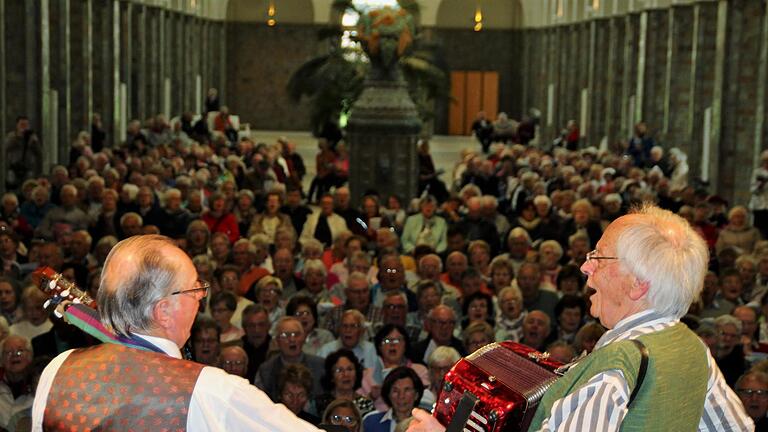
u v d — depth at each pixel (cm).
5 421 695
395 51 1841
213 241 1116
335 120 2988
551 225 1357
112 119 2567
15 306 891
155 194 1409
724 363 795
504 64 4159
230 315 870
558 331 901
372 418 702
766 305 916
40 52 1920
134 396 269
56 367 279
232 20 4169
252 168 2086
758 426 667
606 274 293
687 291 287
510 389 282
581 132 3256
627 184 1728
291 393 673
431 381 718
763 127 1950
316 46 4188
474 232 1355
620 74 2967
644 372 272
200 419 268
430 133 3984
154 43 3042
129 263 282
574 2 3406
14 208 1281
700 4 2250
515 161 2167
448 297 1007
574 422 262
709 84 2269
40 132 1939
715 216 1498
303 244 1220
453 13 4150
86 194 1450
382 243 1237
